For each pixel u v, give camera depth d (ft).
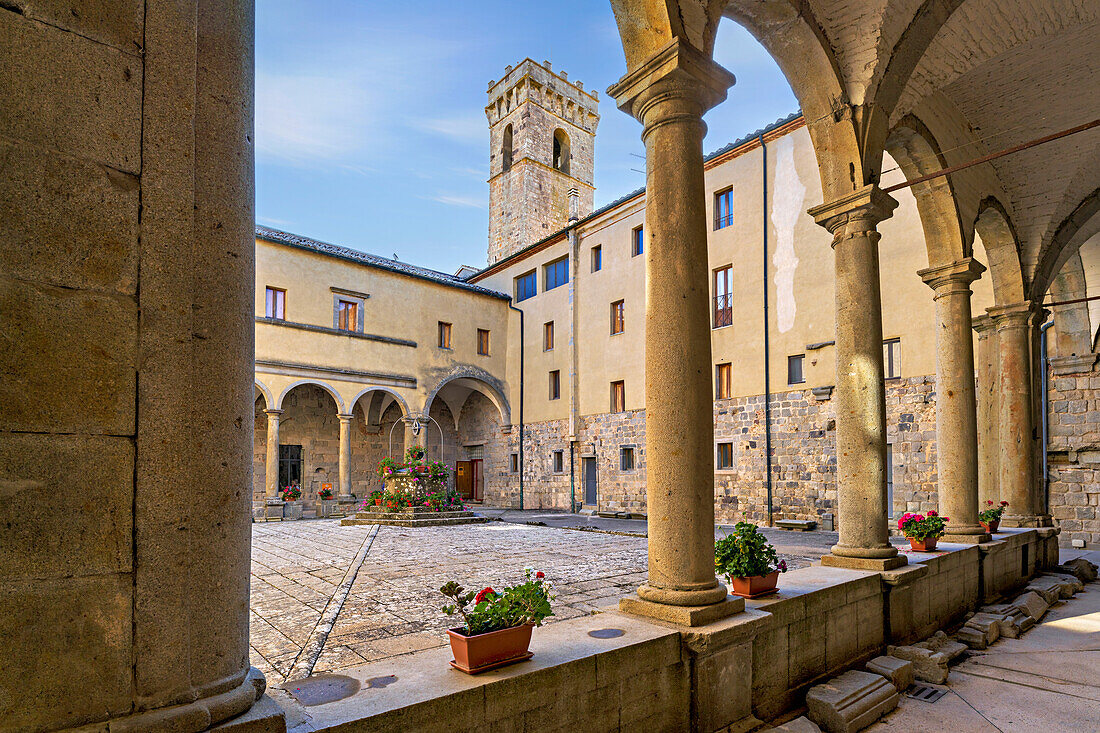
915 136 22.58
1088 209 32.60
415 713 7.54
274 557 29.48
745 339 53.83
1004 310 31.76
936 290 25.29
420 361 70.64
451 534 41.19
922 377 42.22
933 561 19.93
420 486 52.37
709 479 12.05
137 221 6.00
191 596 6.21
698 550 11.80
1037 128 27.20
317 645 14.35
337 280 64.39
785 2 16.75
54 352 5.41
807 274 49.80
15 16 5.36
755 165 54.13
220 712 6.15
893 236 44.29
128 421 5.83
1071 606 25.05
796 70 18.69
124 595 5.70
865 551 17.38
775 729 12.07
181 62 6.42
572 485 69.87
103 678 5.51
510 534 41.14
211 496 6.43
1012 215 31.81
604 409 67.15
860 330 17.85
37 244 5.36
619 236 67.15
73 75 5.66
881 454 17.84
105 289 5.74
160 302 6.10
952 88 24.98
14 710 5.01
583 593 19.93
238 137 6.98
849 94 18.21
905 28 17.89
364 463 75.10
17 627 5.08
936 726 13.26
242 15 7.18
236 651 6.61
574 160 118.93
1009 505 31.50
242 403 6.82
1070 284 39.75
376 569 25.38
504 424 79.51
